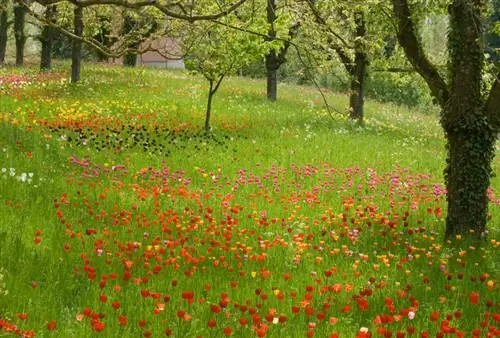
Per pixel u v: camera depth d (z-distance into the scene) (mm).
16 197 9867
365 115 32688
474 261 9180
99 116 21438
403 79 28641
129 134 19000
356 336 5141
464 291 7414
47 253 7641
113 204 10844
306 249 8984
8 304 5820
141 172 14039
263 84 38719
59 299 6270
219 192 13133
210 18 5316
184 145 18297
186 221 10078
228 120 23234
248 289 6973
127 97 25859
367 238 10055
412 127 31141
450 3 11008
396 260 8820
